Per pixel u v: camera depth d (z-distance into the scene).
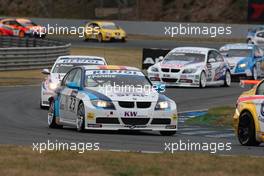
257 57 93.00
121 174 26.45
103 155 31.33
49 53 105.56
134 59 123.31
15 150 32.59
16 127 46.19
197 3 193.62
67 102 44.78
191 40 160.25
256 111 37.38
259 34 147.75
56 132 43.22
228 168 28.31
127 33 174.00
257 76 92.38
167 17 193.75
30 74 96.25
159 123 42.62
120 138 40.34
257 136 37.31
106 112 41.94
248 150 35.84
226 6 188.25
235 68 90.69
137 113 42.09
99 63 62.97
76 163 28.94
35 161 29.28
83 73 44.91
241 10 185.50
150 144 37.66
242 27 159.25
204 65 82.38
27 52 101.44
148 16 196.00
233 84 88.94
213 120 54.59
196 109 62.16
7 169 27.23
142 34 172.25
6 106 61.59
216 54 85.06
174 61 83.06
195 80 81.25
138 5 190.12
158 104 42.66
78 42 156.38
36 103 65.06
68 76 47.06
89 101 42.38
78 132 43.16
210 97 71.88
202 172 27.30
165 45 147.50
